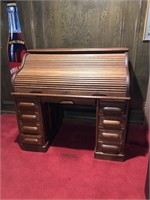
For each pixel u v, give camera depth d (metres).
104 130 1.74
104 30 2.09
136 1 1.90
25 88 1.74
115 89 1.57
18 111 1.86
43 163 1.82
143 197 1.45
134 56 2.14
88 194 1.48
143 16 1.95
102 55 1.82
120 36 2.08
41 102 1.78
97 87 1.61
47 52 1.97
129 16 1.98
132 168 1.73
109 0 1.95
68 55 1.89
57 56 1.91
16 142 2.15
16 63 2.39
